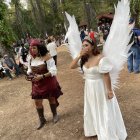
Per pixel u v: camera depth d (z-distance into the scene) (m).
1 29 13.22
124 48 4.43
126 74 8.57
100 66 4.23
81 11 29.23
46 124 5.92
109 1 34.16
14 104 7.95
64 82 9.27
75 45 4.91
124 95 6.79
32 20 47.22
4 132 6.10
